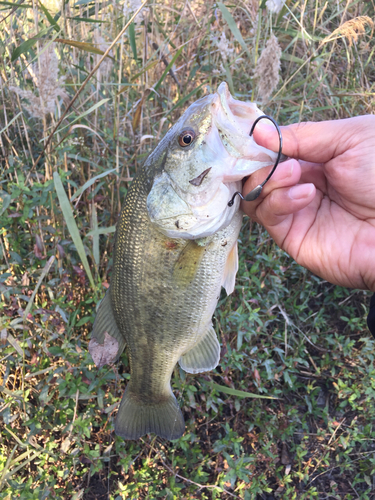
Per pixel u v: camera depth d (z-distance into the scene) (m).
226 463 0.46
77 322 0.45
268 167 0.28
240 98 0.52
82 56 0.53
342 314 0.60
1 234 0.43
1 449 0.43
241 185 0.30
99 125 0.51
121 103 0.51
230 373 0.48
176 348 0.34
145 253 0.31
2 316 0.40
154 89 0.47
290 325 0.55
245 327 0.45
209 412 0.49
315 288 0.60
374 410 0.50
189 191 0.28
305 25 0.59
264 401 0.51
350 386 0.52
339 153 0.31
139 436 0.37
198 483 0.45
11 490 0.38
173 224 0.29
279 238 0.36
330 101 0.58
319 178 0.35
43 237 0.44
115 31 0.47
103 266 0.48
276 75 0.38
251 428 0.48
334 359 0.54
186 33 0.55
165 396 0.37
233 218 0.30
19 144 0.53
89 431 0.41
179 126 0.29
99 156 0.48
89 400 0.44
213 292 0.32
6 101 0.48
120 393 0.45
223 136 0.27
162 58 0.50
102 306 0.35
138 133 0.51
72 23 0.52
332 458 0.51
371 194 0.31
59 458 0.42
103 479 0.45
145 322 0.33
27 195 0.44
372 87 0.60
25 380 0.42
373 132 0.29
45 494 0.39
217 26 0.58
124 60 0.52
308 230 0.35
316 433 0.51
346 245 0.33
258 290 0.50
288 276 0.57
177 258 0.30
